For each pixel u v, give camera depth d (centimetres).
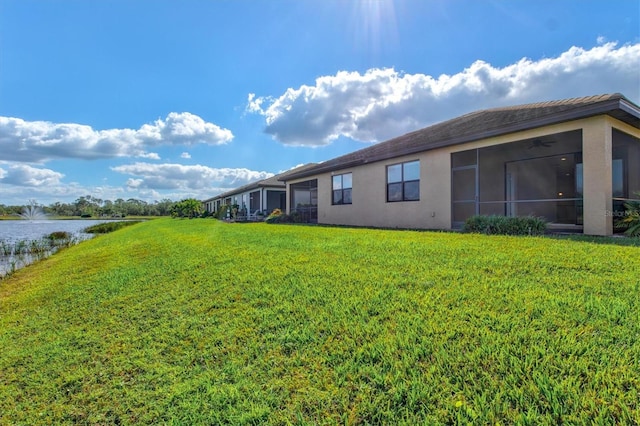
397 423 164
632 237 675
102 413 205
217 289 414
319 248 639
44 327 367
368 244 659
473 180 1312
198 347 270
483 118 1155
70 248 1350
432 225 1123
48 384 244
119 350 284
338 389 196
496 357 207
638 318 243
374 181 1370
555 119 784
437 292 331
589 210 750
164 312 362
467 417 161
